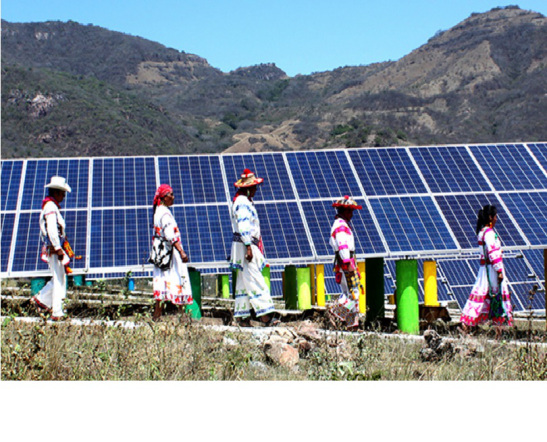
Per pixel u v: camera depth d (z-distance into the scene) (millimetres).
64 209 15805
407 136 135000
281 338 10156
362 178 17344
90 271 14414
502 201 16891
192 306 14484
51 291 12445
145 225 15594
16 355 8258
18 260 14398
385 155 18250
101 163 17453
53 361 8391
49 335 9172
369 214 16047
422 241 15312
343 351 9984
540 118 132250
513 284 23297
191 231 15352
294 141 138625
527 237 15711
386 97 154500
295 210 16234
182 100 196250
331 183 17109
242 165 17594
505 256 24406
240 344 10227
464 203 16672
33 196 16172
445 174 17688
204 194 16578
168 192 12484
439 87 164500
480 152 18578
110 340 9492
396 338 11836
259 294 12938
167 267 12305
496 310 12422
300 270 20312
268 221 15852
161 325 10234
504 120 137000
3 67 119125
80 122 109250
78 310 14656
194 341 10281
